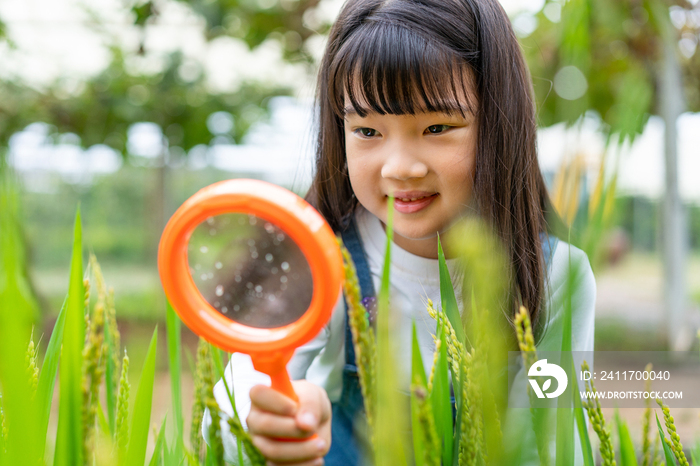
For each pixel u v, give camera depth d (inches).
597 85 97.3
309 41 104.2
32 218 181.5
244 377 21.1
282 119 143.7
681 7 56.2
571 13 25.5
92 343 10.1
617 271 222.2
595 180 14.5
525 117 25.0
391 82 20.7
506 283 19.7
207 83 133.6
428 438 9.7
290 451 12.8
